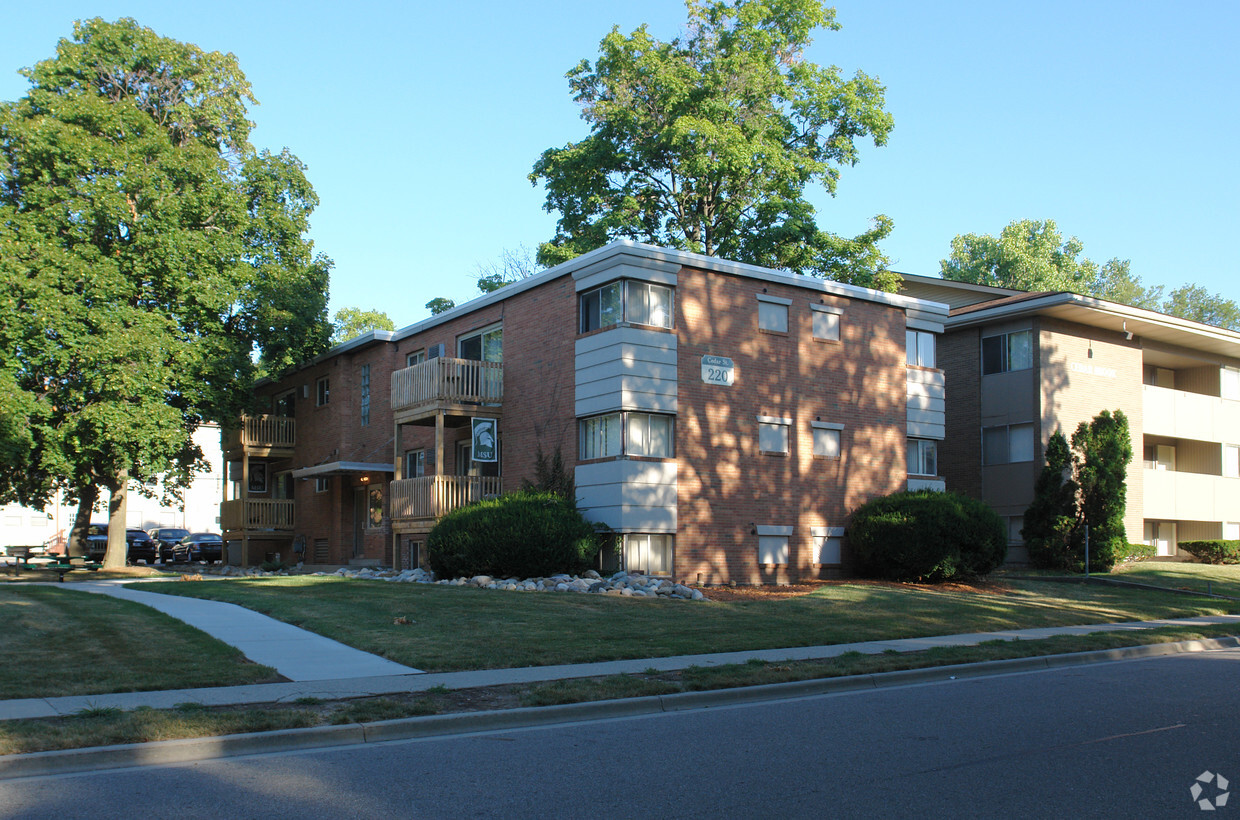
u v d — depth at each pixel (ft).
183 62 108.06
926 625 56.13
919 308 91.76
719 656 43.78
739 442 78.84
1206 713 33.63
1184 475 115.24
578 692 34.06
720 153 110.93
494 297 86.89
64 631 42.91
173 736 26.86
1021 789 23.44
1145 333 111.24
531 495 74.33
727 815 21.20
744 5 118.32
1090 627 59.67
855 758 26.61
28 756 24.62
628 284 74.23
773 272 81.41
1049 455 98.07
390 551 94.58
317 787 23.44
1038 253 221.46
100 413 87.45
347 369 108.47
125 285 92.17
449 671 38.60
